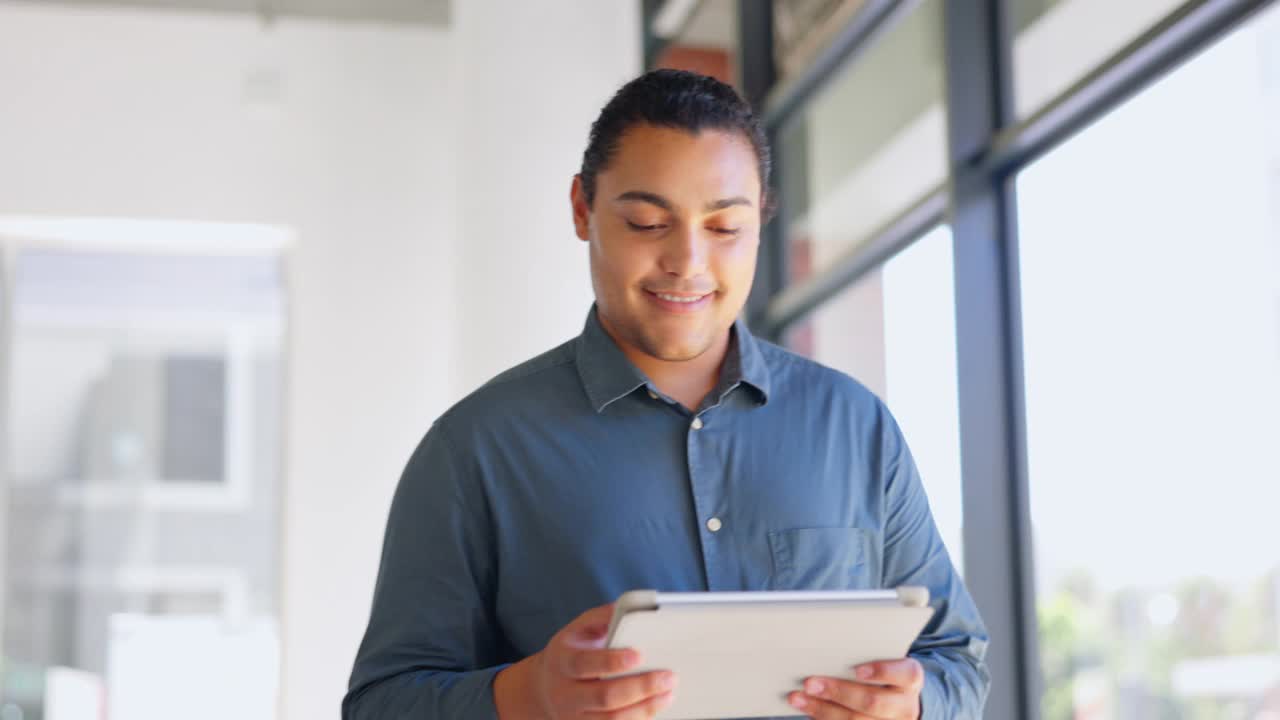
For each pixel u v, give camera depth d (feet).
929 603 5.00
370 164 18.44
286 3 18.48
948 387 11.10
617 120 4.51
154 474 17.95
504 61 15.93
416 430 18.16
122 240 18.31
